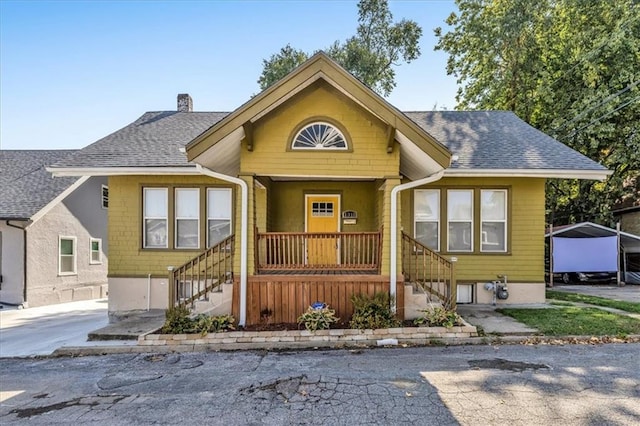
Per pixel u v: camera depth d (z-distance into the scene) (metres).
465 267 9.80
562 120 17.53
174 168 9.30
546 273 17.11
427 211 10.05
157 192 9.95
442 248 9.87
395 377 4.84
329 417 3.76
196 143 6.88
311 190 10.41
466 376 4.85
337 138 7.62
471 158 9.64
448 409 3.90
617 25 16.67
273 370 5.21
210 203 9.96
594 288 14.20
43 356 6.27
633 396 4.18
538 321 7.49
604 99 16.55
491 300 9.69
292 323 7.27
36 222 12.80
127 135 11.30
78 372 5.40
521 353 5.83
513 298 9.69
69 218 14.36
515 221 9.77
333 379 4.80
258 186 8.73
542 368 5.11
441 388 4.46
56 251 13.70
